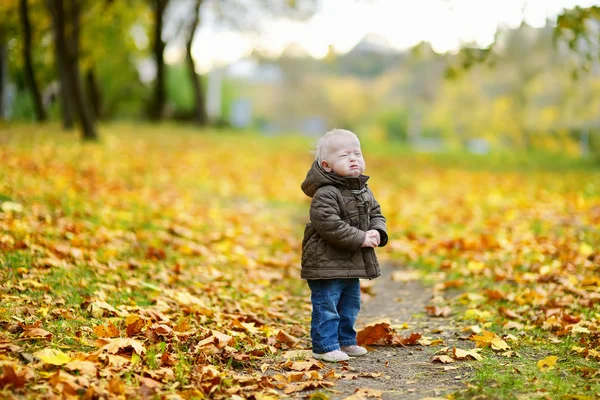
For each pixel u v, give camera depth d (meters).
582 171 20.03
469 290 6.85
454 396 3.87
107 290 5.87
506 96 39.28
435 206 12.84
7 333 4.38
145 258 7.32
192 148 19.11
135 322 4.79
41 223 7.63
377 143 32.41
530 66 34.62
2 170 10.40
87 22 25.34
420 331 5.67
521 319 5.61
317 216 4.68
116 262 6.86
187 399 3.75
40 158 12.59
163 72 29.50
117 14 26.91
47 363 3.91
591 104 34.78
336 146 4.80
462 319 5.86
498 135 44.75
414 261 8.52
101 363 4.12
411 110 69.31
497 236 9.06
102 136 18.41
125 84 38.78
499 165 22.17
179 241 8.38
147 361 4.22
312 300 4.88
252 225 10.52
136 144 17.98
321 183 4.79
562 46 25.80
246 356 4.62
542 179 17.17
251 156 19.22
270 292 7.05
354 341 5.02
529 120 38.34
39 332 4.38
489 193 14.43
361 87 73.56
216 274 7.20
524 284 6.68
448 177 18.12
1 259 6.04
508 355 4.68
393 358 4.88
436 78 54.00
